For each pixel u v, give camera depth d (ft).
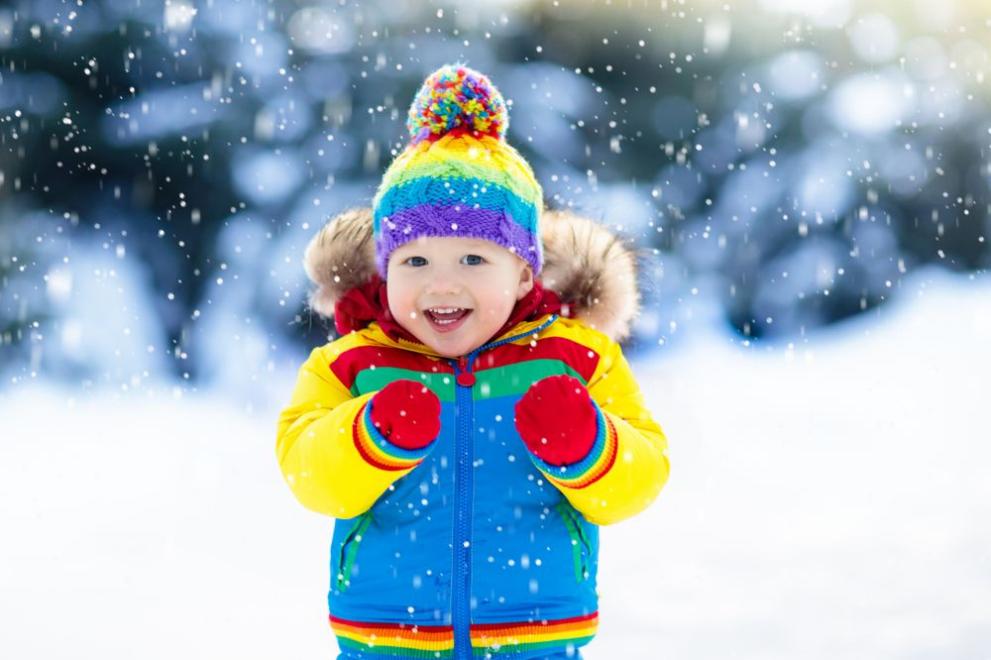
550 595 11.97
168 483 26.43
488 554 11.93
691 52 46.65
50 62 42.93
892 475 26.23
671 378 36.65
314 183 42.65
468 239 12.46
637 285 14.46
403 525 12.03
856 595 18.45
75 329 39.37
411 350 12.66
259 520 23.62
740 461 27.94
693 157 45.62
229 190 42.63
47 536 22.41
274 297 40.63
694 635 16.83
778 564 20.22
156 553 21.38
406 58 44.88
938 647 16.21
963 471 26.25
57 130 42.50
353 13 44.75
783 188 45.57
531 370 12.54
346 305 13.37
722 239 44.50
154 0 43.62
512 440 12.23
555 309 13.29
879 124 46.75
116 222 42.14
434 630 11.83
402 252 12.57
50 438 30.66
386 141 43.29
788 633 16.85
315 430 11.80
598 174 45.21
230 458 28.76
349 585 12.10
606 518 12.00
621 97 46.29
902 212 46.03
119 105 43.16
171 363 39.04
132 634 17.25
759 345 41.60
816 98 46.80
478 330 12.47
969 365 36.63
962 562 19.97
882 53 47.34
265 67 43.98
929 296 44.16
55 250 41.16
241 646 16.88
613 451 11.46
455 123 13.00
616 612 17.84
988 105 46.93
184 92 43.55
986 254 46.34
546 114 45.37
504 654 11.84
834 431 30.40
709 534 22.24
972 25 47.34
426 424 11.14
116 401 35.14
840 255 44.55
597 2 46.21
